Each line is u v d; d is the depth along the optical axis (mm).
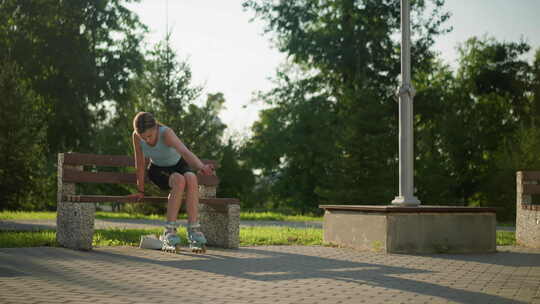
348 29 35250
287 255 6199
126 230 9914
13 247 6344
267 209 43094
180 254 5996
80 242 6109
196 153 21766
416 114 36500
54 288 3662
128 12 35281
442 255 6598
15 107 19281
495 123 41625
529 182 8727
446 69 43125
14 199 19031
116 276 4277
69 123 32688
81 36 33906
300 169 42750
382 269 5070
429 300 3496
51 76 33406
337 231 7613
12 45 31781
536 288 4051
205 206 7309
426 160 34812
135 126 5676
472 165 40062
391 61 35344
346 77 36969
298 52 35406
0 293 3430
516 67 40531
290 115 40250
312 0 35938
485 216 7121
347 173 30812
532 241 8195
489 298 3604
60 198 6527
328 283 4137
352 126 31047
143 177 6242
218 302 3291
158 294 3521
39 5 32500
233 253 6289
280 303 3297
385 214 6770
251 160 43125
